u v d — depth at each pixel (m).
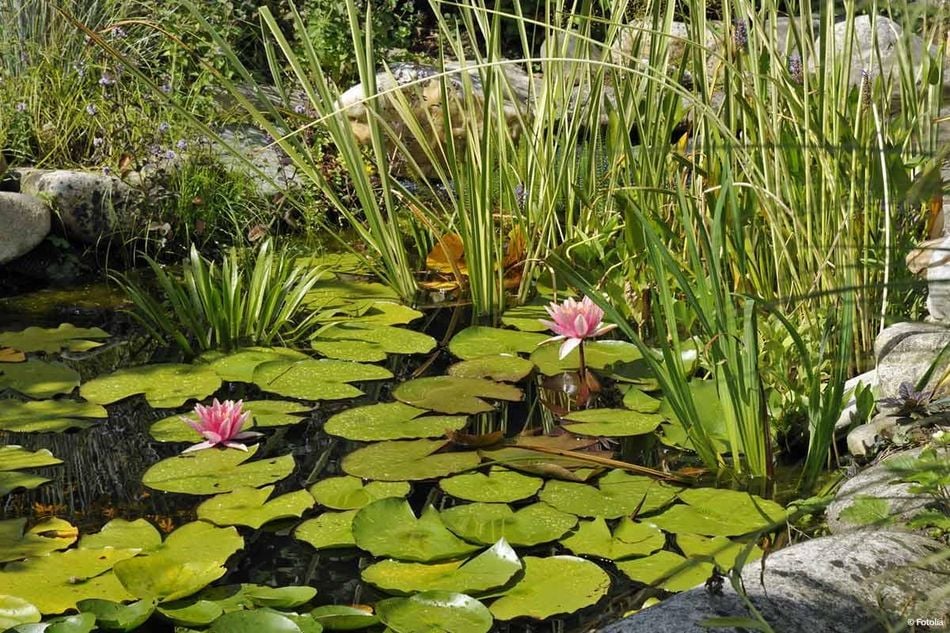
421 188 5.20
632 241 3.75
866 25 5.83
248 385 3.35
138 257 4.56
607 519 2.57
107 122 4.99
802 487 2.72
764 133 3.41
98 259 4.49
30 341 3.65
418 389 3.28
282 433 3.03
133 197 4.59
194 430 3.01
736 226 3.05
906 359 2.98
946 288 3.01
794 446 2.94
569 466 2.81
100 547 2.38
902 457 2.42
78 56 5.36
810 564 2.04
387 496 2.65
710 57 4.98
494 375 3.39
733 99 3.52
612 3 3.96
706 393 3.17
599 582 2.25
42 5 5.33
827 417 2.71
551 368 3.49
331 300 4.12
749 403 2.71
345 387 3.32
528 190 4.23
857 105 3.40
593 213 4.21
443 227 4.32
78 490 2.70
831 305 3.01
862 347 3.23
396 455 2.86
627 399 3.22
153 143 4.95
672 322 2.83
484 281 3.99
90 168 4.89
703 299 2.90
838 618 1.88
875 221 3.28
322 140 5.13
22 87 5.17
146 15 5.80
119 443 2.95
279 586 2.28
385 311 4.01
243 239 4.75
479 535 2.45
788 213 3.23
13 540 2.41
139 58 5.54
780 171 3.38
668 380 3.34
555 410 3.20
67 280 4.33
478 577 2.26
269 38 6.77
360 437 2.96
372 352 3.61
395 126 5.40
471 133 4.09
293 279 3.92
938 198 3.49
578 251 4.18
